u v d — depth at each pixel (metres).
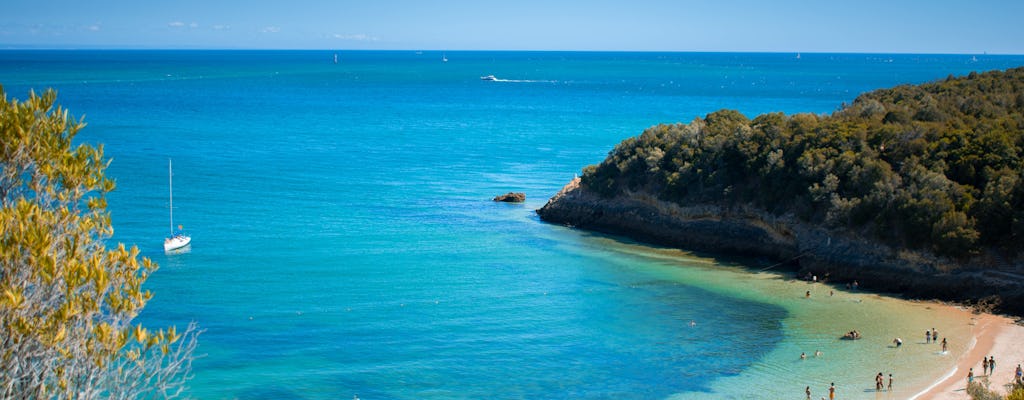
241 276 67.75
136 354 21.14
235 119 188.75
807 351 53.28
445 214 93.88
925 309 61.44
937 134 75.75
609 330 57.06
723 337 55.81
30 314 17.92
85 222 19.94
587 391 47.09
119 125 169.00
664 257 77.38
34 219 18.28
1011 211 63.75
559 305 62.31
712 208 81.81
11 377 17.64
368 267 71.50
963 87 98.62
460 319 58.69
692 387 47.78
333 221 88.88
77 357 18.53
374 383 47.66
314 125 180.88
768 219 77.81
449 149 145.50
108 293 20.12
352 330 55.91
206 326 55.75
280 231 83.81
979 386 43.16
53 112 20.59
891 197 69.19
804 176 76.69
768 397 46.28
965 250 63.97
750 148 81.88
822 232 73.19
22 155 19.14
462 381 48.16
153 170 114.56
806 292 66.12
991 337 54.94
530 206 99.25
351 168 123.00
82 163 20.38
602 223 88.94
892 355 52.31
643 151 90.50
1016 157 69.38
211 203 95.56
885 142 77.25
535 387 47.56
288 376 48.12
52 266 17.97
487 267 72.50
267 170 118.94
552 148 147.75
